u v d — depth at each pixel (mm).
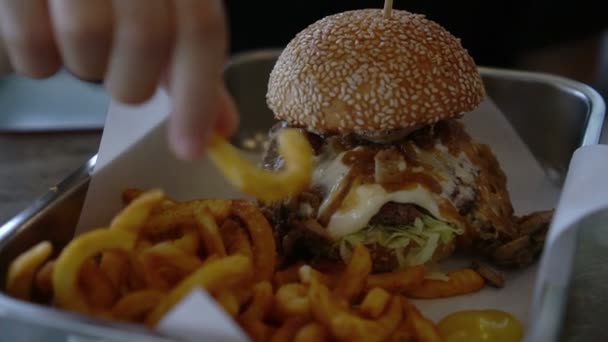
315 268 369
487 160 406
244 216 348
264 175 243
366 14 382
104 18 202
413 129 373
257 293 306
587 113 444
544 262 267
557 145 472
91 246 273
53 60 220
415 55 359
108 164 373
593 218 341
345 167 371
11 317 249
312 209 372
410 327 312
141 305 277
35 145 489
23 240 313
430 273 369
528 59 762
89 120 523
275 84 385
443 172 374
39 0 213
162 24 202
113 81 208
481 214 374
